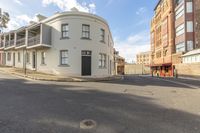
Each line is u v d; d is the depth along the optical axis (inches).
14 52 1175.0
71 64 751.7
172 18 1508.4
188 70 1176.8
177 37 1444.4
